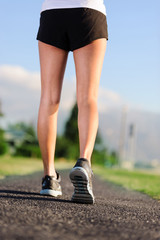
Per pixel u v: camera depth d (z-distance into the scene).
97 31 3.06
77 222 2.01
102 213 2.42
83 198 2.87
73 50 3.12
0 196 3.01
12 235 1.57
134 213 2.58
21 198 2.95
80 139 3.01
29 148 50.84
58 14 3.09
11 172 9.13
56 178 3.45
